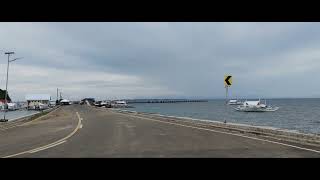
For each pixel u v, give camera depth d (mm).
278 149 13195
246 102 120062
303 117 86125
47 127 28797
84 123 32594
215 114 101250
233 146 14273
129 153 12859
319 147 13703
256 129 19656
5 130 26984
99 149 14125
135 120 37031
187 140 16859
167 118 36906
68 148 14609
